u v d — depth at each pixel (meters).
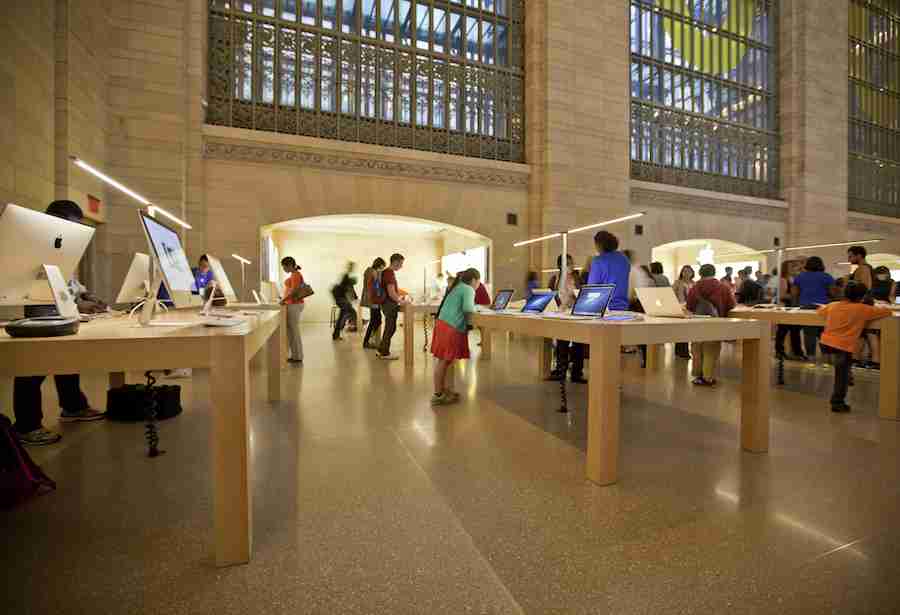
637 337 2.30
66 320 1.55
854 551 1.63
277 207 8.72
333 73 9.17
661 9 12.30
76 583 1.43
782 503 2.02
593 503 2.01
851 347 3.53
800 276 5.66
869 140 15.43
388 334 6.26
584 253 10.77
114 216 7.40
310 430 3.04
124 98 7.49
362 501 2.01
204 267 5.41
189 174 8.06
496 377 4.98
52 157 5.73
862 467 2.45
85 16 6.48
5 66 4.67
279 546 1.65
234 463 1.52
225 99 8.52
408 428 3.10
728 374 5.27
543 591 1.40
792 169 13.61
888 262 16.03
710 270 5.01
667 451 2.69
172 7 7.79
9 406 3.55
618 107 11.12
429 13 9.85
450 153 10.10
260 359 5.90
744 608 1.33
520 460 2.52
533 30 10.60
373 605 1.33
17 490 1.97
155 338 1.46
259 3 8.68
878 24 15.66
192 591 1.39
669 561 1.57
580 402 3.85
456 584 1.44
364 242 14.41
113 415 3.26
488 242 10.53
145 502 1.99
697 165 12.70
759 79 13.76
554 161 10.48
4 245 1.65
